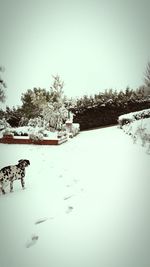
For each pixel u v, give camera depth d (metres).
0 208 2.83
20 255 2.70
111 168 3.03
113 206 2.86
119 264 2.70
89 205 2.85
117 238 2.75
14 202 2.87
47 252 2.70
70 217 2.79
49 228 2.76
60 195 2.94
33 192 2.97
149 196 2.89
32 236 2.77
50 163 3.16
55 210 2.84
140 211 2.85
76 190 2.98
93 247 2.73
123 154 3.02
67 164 3.20
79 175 3.09
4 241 2.75
